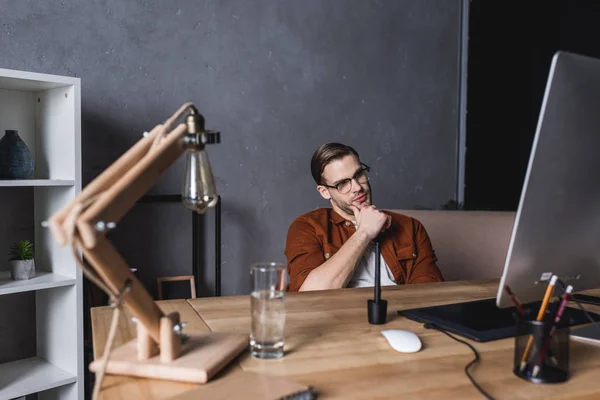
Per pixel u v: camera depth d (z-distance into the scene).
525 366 0.74
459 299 1.20
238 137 2.64
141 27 2.36
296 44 2.79
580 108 0.78
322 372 0.76
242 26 2.62
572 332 0.94
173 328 0.75
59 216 0.61
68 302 1.92
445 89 3.35
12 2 2.04
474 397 0.68
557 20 2.98
